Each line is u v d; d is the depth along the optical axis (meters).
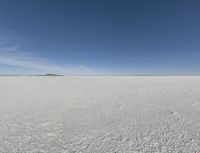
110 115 5.18
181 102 7.11
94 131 3.78
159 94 9.62
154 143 3.05
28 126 4.20
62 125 4.25
